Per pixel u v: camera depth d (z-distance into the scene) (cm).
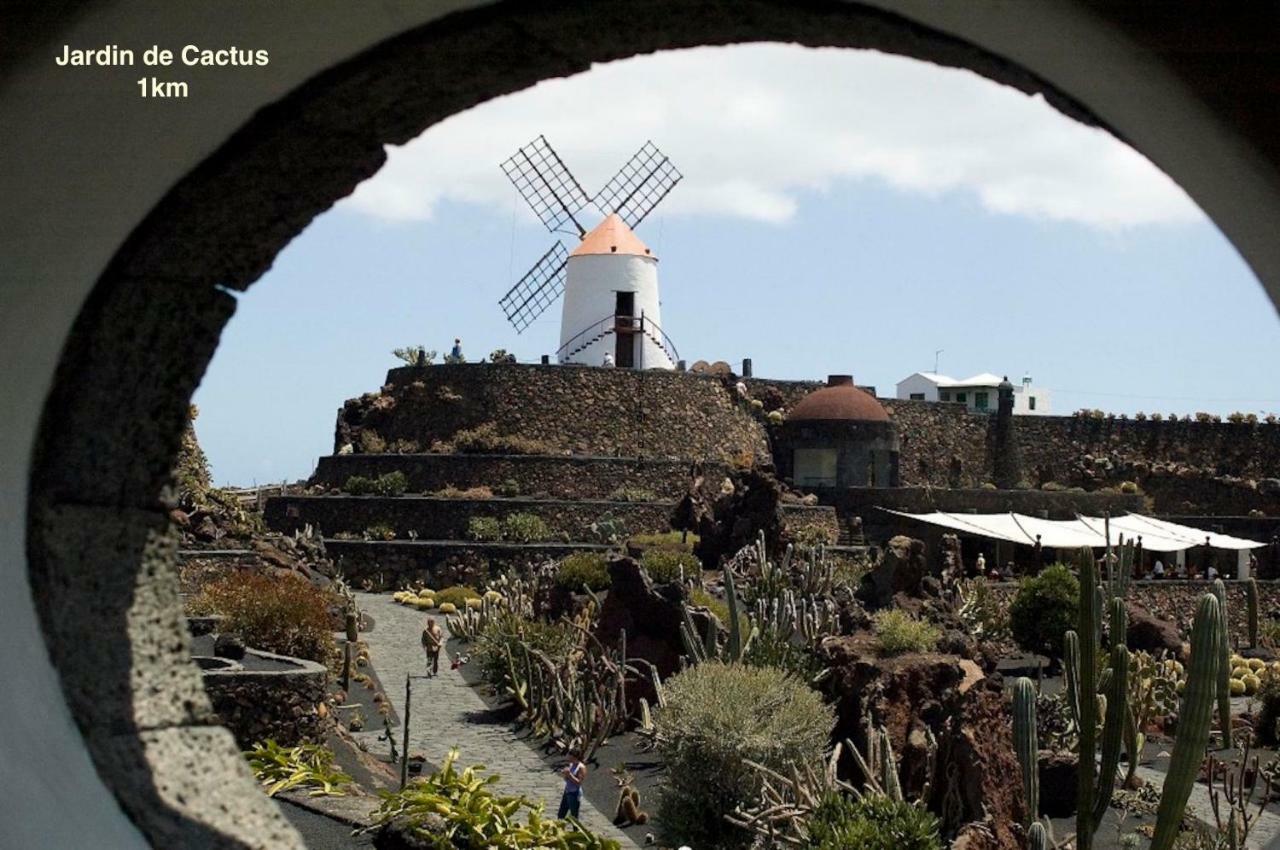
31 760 554
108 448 604
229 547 3775
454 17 561
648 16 571
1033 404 9825
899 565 3703
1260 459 7619
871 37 582
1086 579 1502
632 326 7050
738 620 2686
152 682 601
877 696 2312
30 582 577
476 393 6181
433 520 5547
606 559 4034
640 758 2620
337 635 3850
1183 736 1266
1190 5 501
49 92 534
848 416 6594
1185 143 547
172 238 600
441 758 2580
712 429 6481
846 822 1705
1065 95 571
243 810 597
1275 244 538
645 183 7369
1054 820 2244
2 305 552
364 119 600
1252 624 3997
